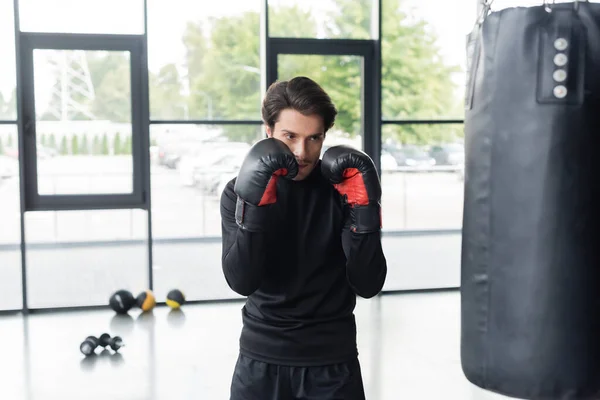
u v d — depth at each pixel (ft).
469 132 5.45
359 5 18.66
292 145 5.19
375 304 17.63
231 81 18.16
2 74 17.04
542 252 5.02
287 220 5.36
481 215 5.31
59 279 17.80
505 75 5.10
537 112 4.98
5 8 16.89
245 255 5.15
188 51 17.88
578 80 4.91
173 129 17.99
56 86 17.33
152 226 18.12
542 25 4.96
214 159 18.29
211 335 14.99
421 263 19.75
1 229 17.52
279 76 18.38
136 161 17.79
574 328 5.01
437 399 11.03
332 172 5.17
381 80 18.74
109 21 17.42
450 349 13.74
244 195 5.05
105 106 17.58
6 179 17.35
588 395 5.08
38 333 15.33
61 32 17.19
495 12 5.19
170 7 17.69
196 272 18.49
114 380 12.07
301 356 5.34
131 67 17.61
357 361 5.56
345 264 5.47
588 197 4.97
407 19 18.76
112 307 16.89
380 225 5.24
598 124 4.97
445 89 19.13
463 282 5.59
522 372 5.15
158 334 15.15
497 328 5.24
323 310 5.38
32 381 12.07
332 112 5.16
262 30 18.19
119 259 18.16
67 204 17.61
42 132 17.35
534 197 5.02
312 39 18.43
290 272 5.34
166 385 11.78
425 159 19.35
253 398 5.43
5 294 17.53
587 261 4.99
